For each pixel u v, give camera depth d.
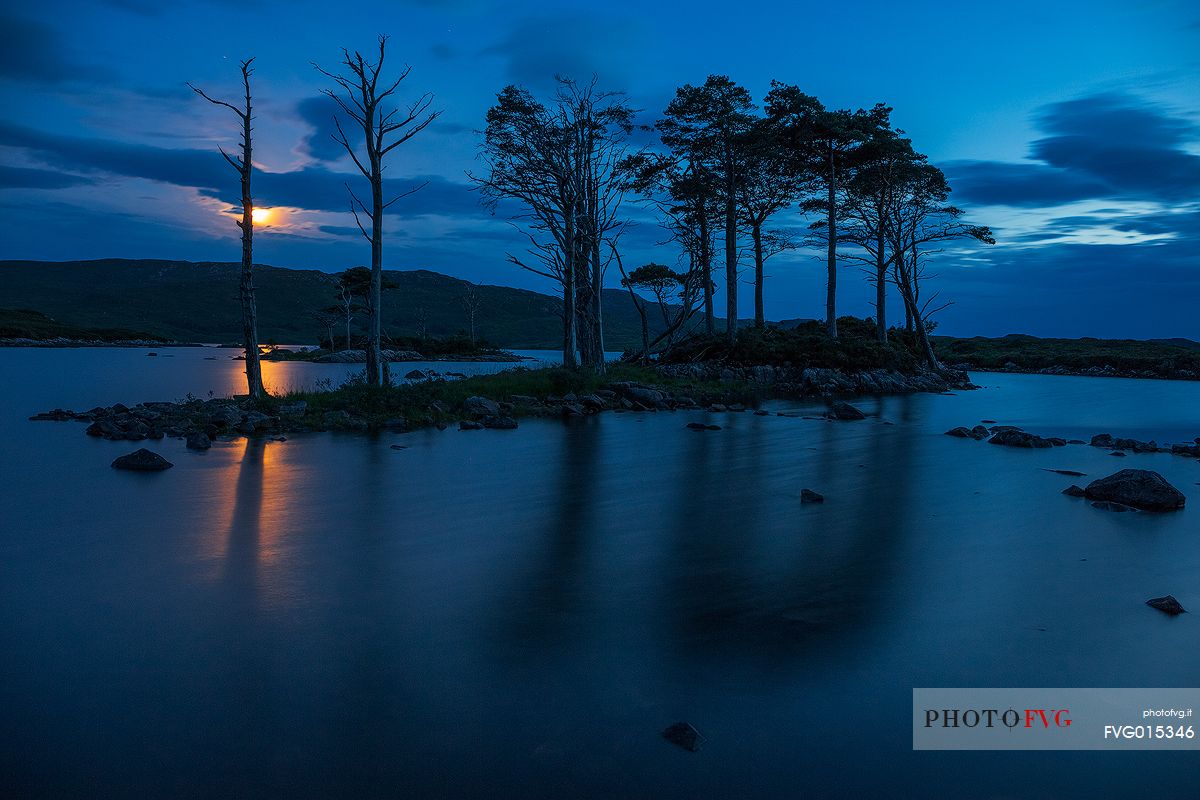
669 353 51.09
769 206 53.44
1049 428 25.50
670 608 6.80
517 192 38.34
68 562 8.10
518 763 4.23
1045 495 12.65
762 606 6.90
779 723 4.73
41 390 36.97
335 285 102.56
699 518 10.59
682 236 52.06
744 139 46.66
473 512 10.82
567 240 36.78
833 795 3.97
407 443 18.22
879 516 10.85
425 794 3.93
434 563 8.20
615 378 37.47
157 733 4.52
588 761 4.26
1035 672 5.57
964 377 54.19
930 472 14.98
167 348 145.50
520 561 8.31
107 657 5.62
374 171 27.59
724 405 31.81
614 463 15.58
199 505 11.09
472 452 16.89
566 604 6.89
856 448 18.53
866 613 6.75
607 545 9.04
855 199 54.59
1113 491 12.04
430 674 5.36
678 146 49.22
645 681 5.29
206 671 5.39
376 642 5.95
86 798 3.85
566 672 5.42
